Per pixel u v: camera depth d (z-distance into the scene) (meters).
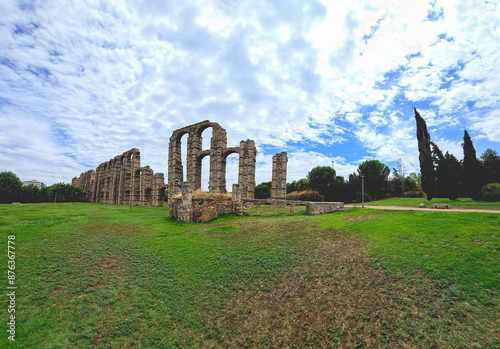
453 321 9.59
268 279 14.70
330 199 61.53
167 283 14.77
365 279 13.05
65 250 18.66
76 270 15.50
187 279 15.23
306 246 18.59
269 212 38.19
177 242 21.69
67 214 36.59
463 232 16.41
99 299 12.77
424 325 9.66
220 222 30.45
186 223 29.91
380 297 11.55
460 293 10.79
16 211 37.81
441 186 41.31
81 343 9.92
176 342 10.66
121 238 23.31
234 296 13.53
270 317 11.83
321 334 10.41
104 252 19.02
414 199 53.34
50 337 9.88
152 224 29.94
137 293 13.70
